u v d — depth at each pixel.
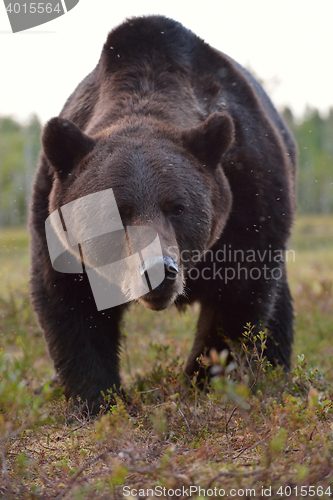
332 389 5.73
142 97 6.33
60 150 5.74
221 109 6.70
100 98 6.71
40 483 3.93
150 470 3.48
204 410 5.25
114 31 6.73
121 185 5.26
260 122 7.08
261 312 6.75
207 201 5.70
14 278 13.34
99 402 6.14
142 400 6.06
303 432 4.14
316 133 81.00
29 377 7.16
